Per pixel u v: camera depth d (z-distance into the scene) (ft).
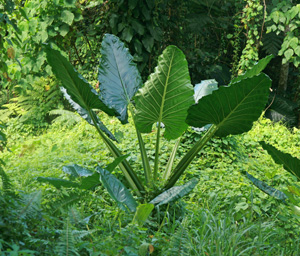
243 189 17.29
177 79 14.37
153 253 11.37
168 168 16.37
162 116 15.33
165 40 32.48
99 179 13.07
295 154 24.38
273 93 36.70
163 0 30.17
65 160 18.81
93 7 30.27
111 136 15.80
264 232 13.60
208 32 39.96
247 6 32.99
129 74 17.81
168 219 13.32
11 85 28.86
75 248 9.11
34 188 14.76
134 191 15.83
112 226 12.46
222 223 13.46
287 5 30.25
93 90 14.11
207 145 22.24
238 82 13.16
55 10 28.30
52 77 31.22
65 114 28.09
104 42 17.99
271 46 38.50
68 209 11.29
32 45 28.68
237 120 14.66
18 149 22.68
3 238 8.77
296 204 15.26
